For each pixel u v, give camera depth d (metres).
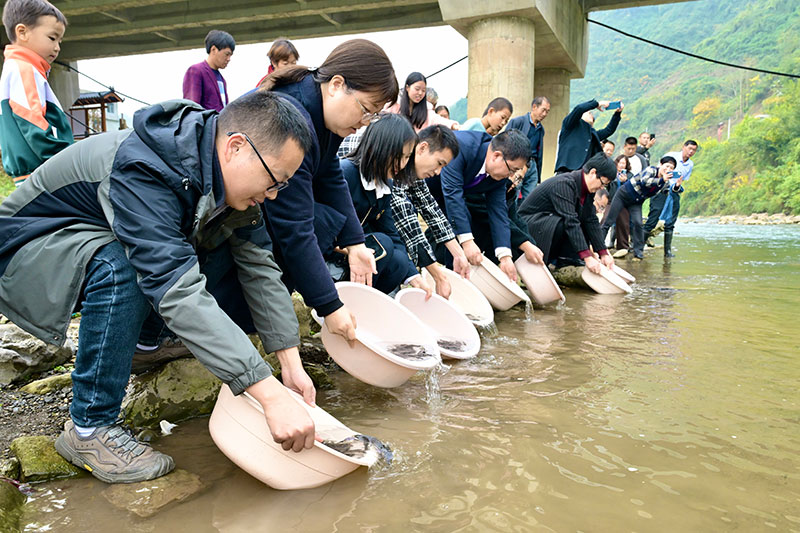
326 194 2.47
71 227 1.56
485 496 1.52
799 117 47.97
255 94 1.54
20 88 2.52
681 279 5.73
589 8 14.82
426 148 3.04
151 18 17.03
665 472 1.66
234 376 1.46
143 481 1.56
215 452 1.80
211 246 1.75
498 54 10.41
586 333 3.39
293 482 1.55
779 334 3.34
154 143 1.51
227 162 1.52
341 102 1.94
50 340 1.58
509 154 3.69
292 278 2.03
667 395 2.30
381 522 1.40
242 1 15.99
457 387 2.42
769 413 2.11
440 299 3.11
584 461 1.72
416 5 16.16
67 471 1.62
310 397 1.78
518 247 4.40
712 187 53.84
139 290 1.56
